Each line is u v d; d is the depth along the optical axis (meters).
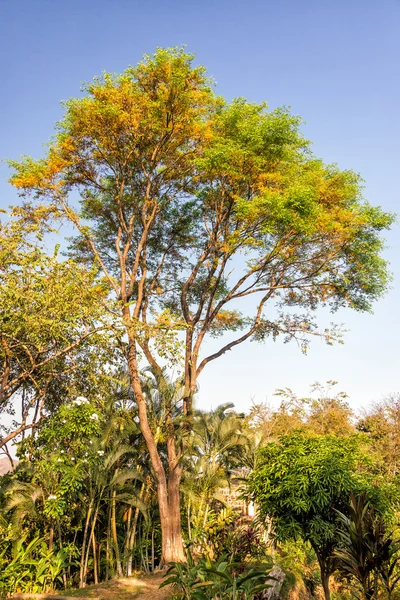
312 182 17.39
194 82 16.02
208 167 16.20
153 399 17.38
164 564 15.21
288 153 17.02
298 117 16.41
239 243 16.31
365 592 8.48
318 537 10.70
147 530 16.09
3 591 10.51
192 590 8.24
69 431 13.02
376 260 17.72
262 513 11.95
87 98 15.59
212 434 18.64
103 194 19.27
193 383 17.47
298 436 13.01
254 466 18.45
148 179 17.09
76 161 16.67
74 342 12.24
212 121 17.00
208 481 17.80
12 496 13.45
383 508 11.28
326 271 18.67
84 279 12.35
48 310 11.41
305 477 11.12
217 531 16.23
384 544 8.51
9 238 11.66
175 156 17.42
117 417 15.97
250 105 17.16
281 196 15.52
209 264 18.50
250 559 14.03
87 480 14.70
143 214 17.28
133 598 11.52
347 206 18.34
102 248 20.14
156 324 12.92
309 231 15.53
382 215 17.28
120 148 16.56
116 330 12.49
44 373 12.60
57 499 12.98
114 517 15.30
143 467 17.70
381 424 29.31
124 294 16.39
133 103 15.61
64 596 11.29
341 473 11.09
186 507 18.06
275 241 17.34
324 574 11.21
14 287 11.00
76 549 13.88
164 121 16.02
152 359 17.23
